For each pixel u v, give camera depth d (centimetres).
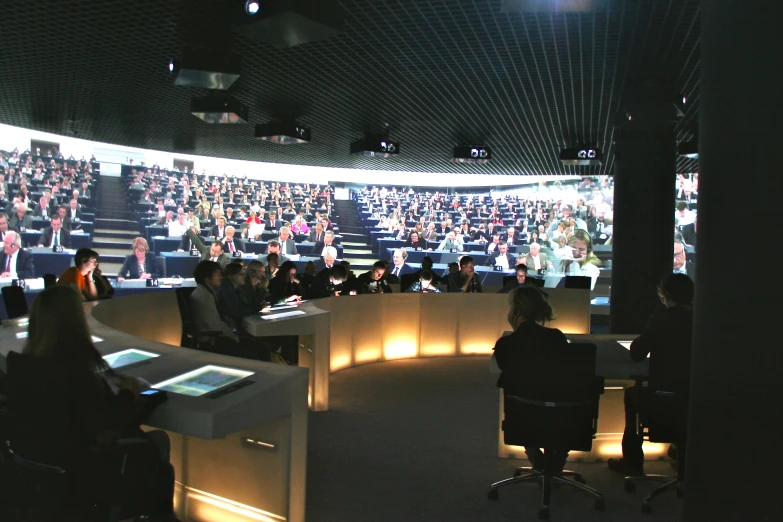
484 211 1641
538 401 315
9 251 1160
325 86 702
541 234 1552
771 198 135
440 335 799
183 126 969
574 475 360
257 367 283
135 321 538
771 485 134
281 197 1620
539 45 544
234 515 288
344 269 720
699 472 155
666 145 697
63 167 1291
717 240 150
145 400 232
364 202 1720
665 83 662
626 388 395
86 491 209
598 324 1379
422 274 820
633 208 705
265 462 276
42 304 217
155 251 1399
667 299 333
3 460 215
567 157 997
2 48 589
